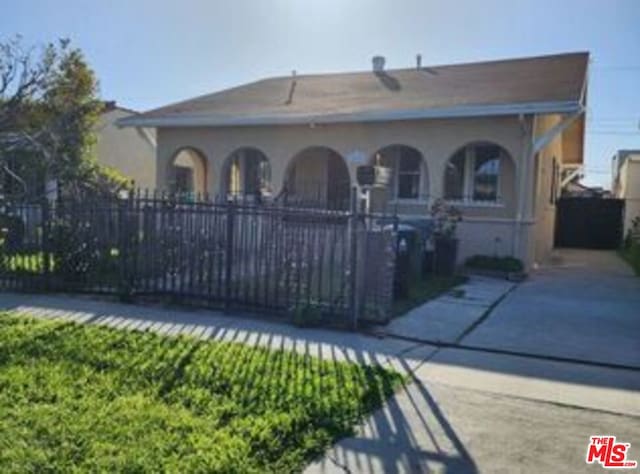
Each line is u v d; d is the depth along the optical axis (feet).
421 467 12.49
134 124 59.57
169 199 28.60
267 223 26.11
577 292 35.01
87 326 23.12
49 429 13.35
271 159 55.06
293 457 12.64
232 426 13.96
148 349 19.98
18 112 54.80
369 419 14.90
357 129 50.93
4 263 31.30
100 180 53.78
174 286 28.30
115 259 29.53
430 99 49.47
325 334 23.21
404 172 51.24
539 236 52.44
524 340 23.15
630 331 25.07
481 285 37.01
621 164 105.50
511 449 13.43
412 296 31.45
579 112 43.14
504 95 46.14
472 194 47.83
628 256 57.88
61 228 30.45
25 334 21.35
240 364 18.66
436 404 16.03
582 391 17.48
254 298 26.48
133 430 13.48
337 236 24.53
